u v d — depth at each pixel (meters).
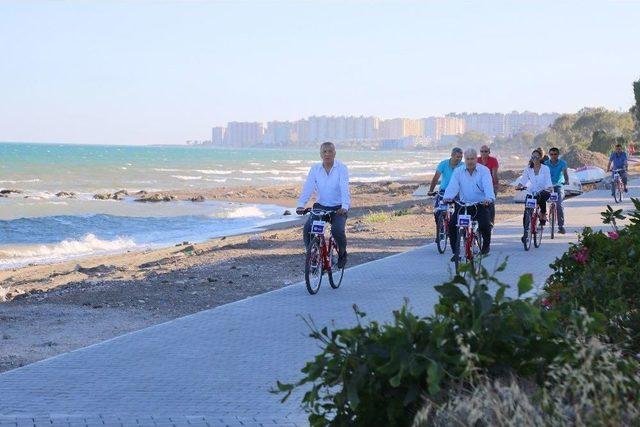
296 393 11.17
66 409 10.46
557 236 31.70
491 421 6.25
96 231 50.66
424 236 34.59
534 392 6.67
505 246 28.56
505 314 7.08
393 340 6.89
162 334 15.05
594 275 11.16
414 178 139.38
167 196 80.56
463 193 22.61
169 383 11.75
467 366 6.52
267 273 24.48
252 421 9.89
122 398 10.98
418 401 6.79
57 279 28.52
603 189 65.19
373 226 40.50
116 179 127.75
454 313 7.16
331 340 7.05
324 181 20.30
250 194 88.06
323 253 19.66
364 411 6.99
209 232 49.84
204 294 20.94
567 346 7.01
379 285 20.56
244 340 14.52
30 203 71.25
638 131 144.88
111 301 20.05
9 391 11.34
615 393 6.46
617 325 9.42
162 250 38.97
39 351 14.88
